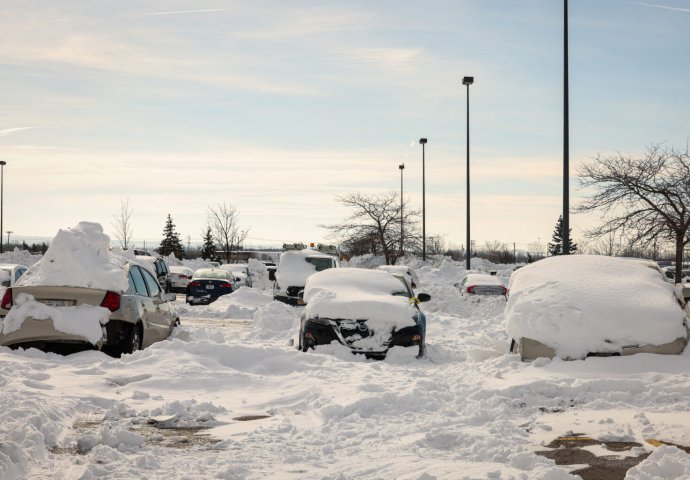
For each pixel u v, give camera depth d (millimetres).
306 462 6188
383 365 11633
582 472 5961
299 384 9789
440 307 25719
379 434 7113
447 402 8648
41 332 11422
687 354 10781
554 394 8938
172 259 54844
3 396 7695
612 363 10484
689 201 26844
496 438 6684
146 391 9375
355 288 14578
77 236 12133
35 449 6078
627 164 27391
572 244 73688
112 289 11977
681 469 5547
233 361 11453
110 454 6137
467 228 40938
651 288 11797
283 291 24859
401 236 56625
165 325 14336
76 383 9438
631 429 7152
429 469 5828
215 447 6660
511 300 12094
